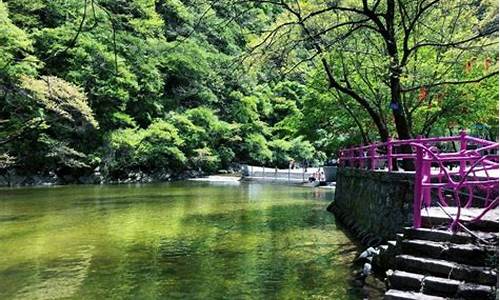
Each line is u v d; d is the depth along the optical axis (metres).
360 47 14.57
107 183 33.38
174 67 36.91
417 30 13.45
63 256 10.07
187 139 38.25
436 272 5.30
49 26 28.70
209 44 35.69
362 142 19.00
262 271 8.73
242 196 24.25
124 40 31.84
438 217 6.16
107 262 9.56
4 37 20.80
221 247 11.03
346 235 12.55
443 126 16.58
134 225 14.31
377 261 7.64
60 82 24.73
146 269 8.97
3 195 23.50
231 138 41.28
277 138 46.25
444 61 13.36
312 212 17.73
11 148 27.70
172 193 25.67
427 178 6.75
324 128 21.33
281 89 44.06
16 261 9.65
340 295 7.07
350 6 13.20
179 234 12.76
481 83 13.67
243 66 14.12
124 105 33.16
